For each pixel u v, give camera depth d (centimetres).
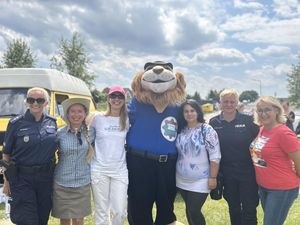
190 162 231
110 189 233
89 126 233
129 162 244
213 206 367
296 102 1873
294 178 209
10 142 214
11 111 412
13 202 215
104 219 233
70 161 221
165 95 245
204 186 230
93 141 234
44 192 218
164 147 239
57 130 224
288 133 206
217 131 235
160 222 255
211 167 229
